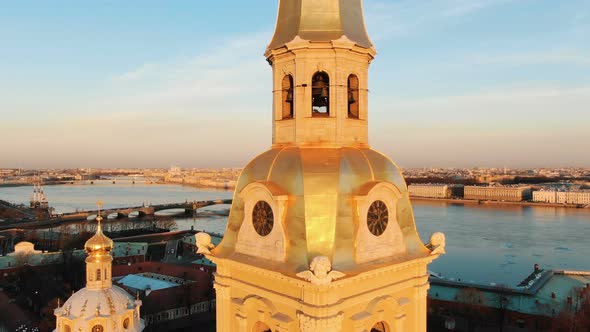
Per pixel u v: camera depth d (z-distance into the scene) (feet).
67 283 651.25
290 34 110.11
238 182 112.88
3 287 638.53
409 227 111.96
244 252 107.65
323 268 87.25
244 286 107.55
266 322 101.71
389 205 106.11
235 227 112.37
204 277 571.28
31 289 599.16
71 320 270.87
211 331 482.28
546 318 479.41
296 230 97.04
